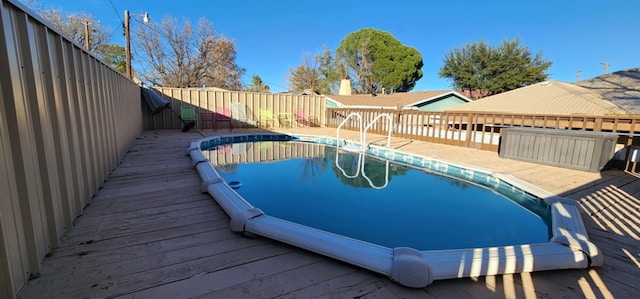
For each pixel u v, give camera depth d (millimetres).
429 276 1475
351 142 7742
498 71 22312
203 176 3258
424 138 7789
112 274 1498
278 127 11539
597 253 1683
